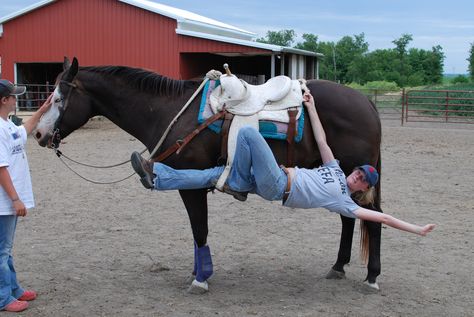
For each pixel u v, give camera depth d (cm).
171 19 2086
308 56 2553
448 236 639
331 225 689
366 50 8450
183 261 549
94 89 474
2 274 413
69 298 447
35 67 2438
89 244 601
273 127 441
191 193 444
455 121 2395
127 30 2144
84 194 859
